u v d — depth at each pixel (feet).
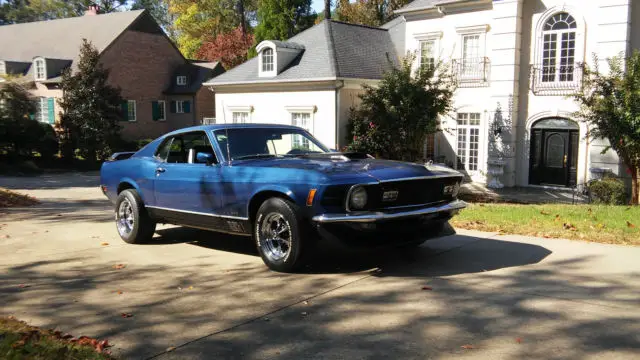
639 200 49.55
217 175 20.53
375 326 13.56
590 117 50.29
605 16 61.00
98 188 64.80
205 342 12.80
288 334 13.20
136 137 125.90
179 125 133.18
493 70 68.90
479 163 71.72
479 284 16.83
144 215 24.40
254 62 88.53
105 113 99.35
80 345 12.34
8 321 13.80
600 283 16.56
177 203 22.43
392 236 18.34
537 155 68.44
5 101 91.25
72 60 118.32
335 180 17.34
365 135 62.08
